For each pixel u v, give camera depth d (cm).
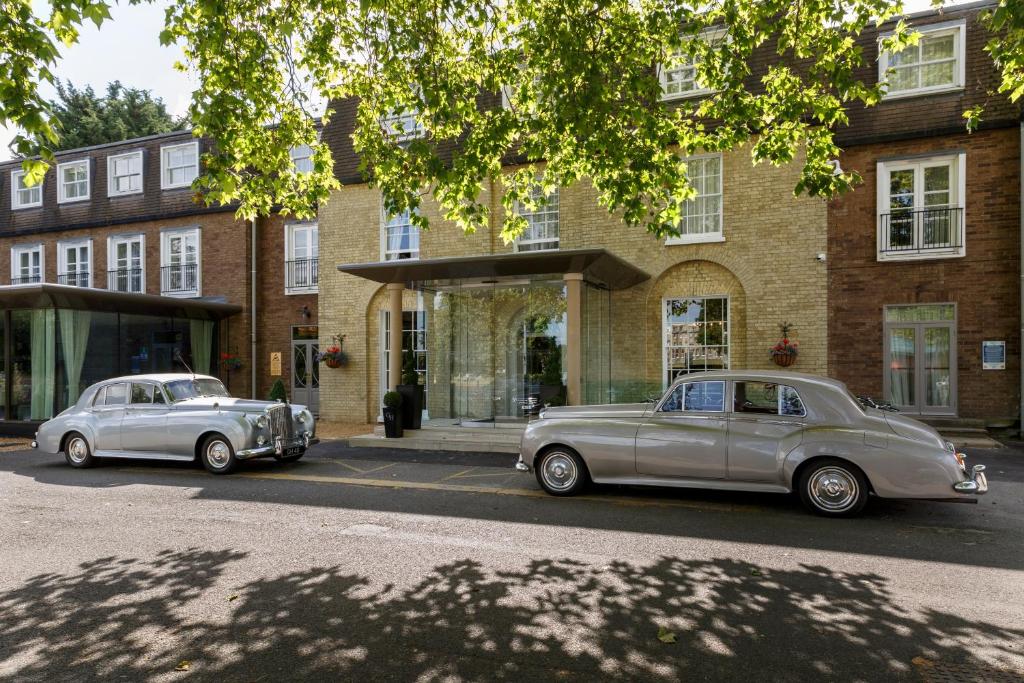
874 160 1303
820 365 1322
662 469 700
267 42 775
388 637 367
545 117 784
